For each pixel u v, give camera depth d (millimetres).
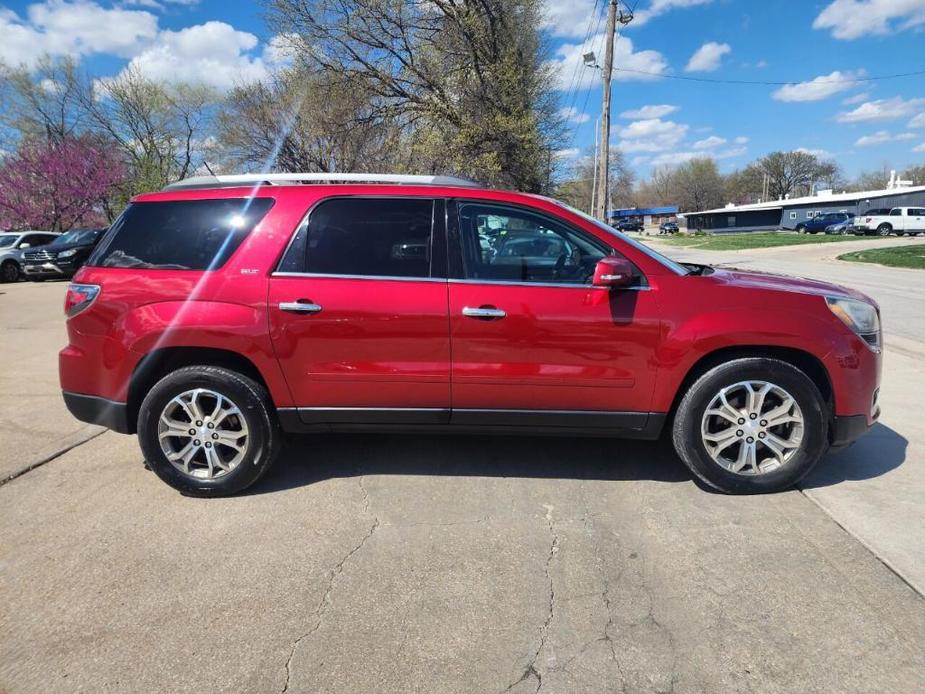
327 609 2559
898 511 3268
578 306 3354
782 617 2467
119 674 2207
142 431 3500
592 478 3781
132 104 34969
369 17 19359
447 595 2645
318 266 3445
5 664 2254
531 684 2150
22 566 2867
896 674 2160
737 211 67438
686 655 2273
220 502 3510
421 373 3414
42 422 4891
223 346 3416
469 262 3441
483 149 19828
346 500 3514
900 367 6418
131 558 2936
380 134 22047
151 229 3605
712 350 3348
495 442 4395
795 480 3463
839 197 60938
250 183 3654
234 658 2283
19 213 29766
